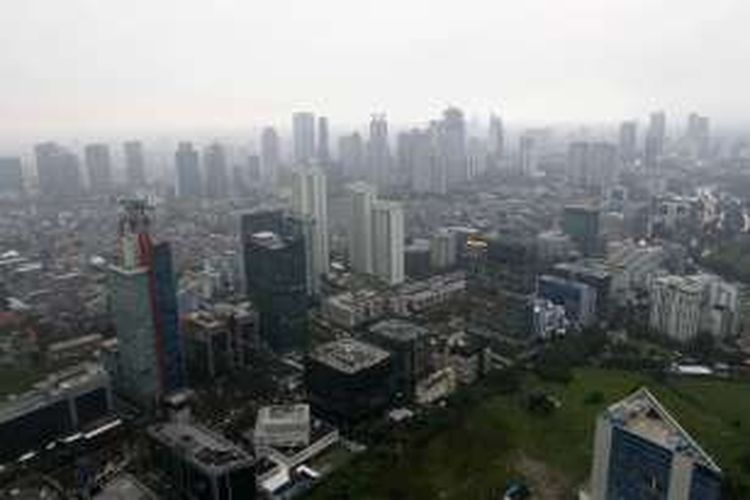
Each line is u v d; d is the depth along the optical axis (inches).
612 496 6702.8
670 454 6117.1
